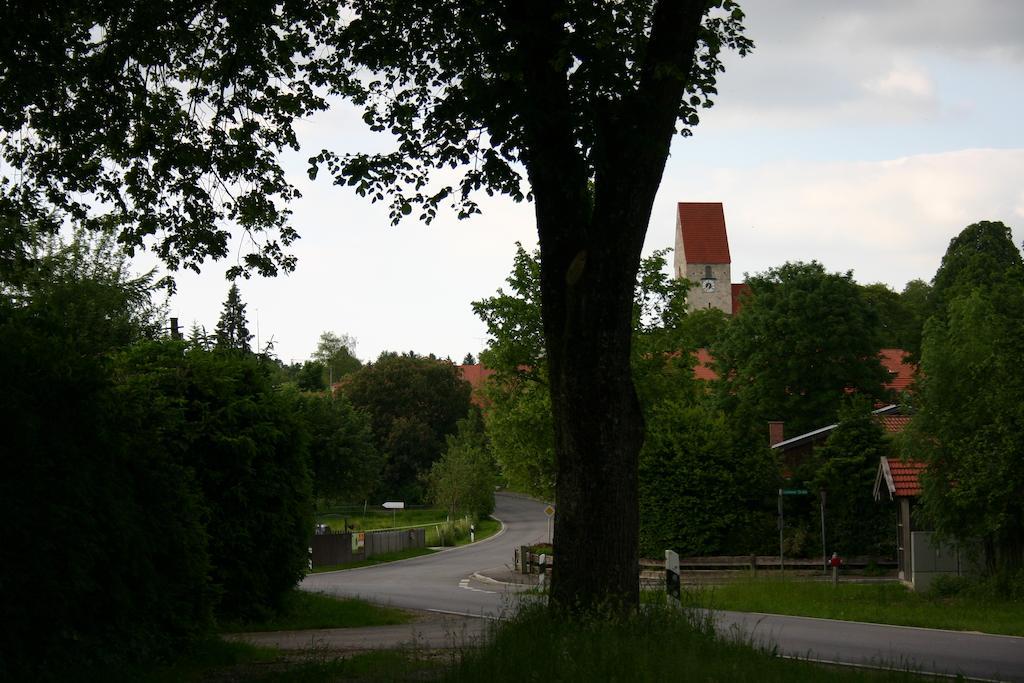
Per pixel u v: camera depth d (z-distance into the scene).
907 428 28.28
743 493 39.81
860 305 59.25
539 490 43.25
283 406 21.64
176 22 14.56
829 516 39.34
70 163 15.25
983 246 70.69
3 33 13.48
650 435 39.19
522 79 12.12
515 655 9.84
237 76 15.44
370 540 57.88
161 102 15.55
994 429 26.30
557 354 12.05
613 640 10.23
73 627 11.07
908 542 32.12
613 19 12.62
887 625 21.59
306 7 14.62
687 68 11.85
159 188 15.71
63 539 10.91
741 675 9.52
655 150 11.67
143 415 13.48
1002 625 21.27
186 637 13.30
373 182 15.19
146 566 12.27
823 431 43.34
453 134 14.15
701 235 142.00
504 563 50.81
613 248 11.63
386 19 14.10
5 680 10.13
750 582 32.97
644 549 39.62
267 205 16.11
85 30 14.80
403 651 12.65
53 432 11.37
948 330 28.91
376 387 99.56
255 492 20.67
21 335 11.66
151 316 33.22
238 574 20.42
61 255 30.17
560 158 12.03
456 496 75.50
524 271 37.75
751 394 59.19
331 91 15.73
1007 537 27.53
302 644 16.66
